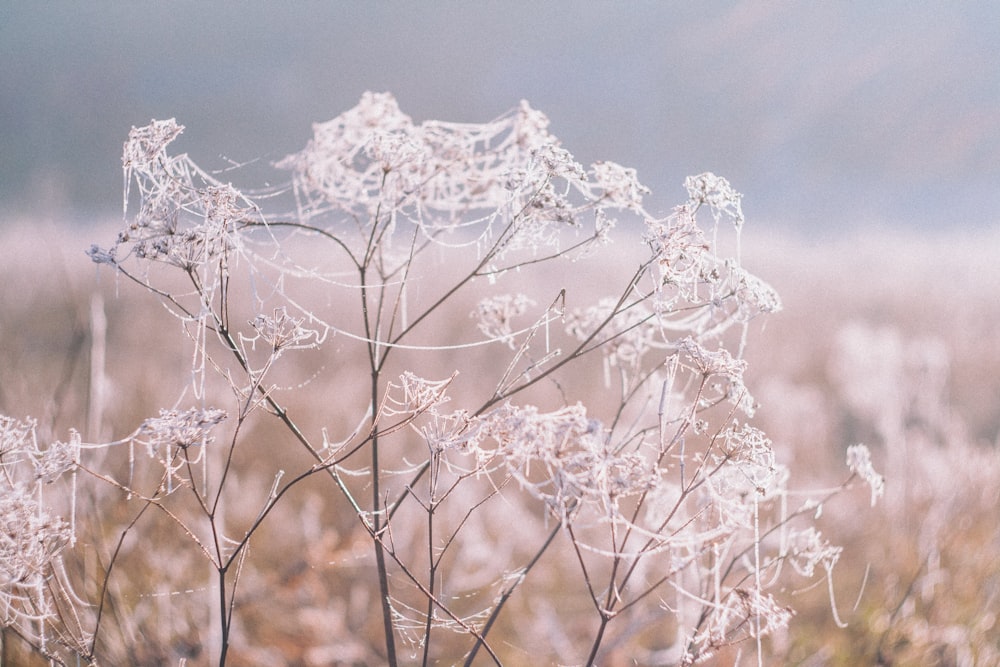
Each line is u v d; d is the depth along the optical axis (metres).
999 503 1.79
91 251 1.14
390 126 1.31
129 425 1.83
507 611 1.66
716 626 1.26
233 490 1.79
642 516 1.49
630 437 1.24
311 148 1.30
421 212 1.29
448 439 1.15
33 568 1.17
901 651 1.48
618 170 1.21
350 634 1.58
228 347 1.17
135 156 1.16
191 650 1.46
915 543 1.69
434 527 1.79
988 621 1.53
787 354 3.27
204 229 1.16
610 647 1.53
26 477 1.25
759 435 1.19
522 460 1.12
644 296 1.20
